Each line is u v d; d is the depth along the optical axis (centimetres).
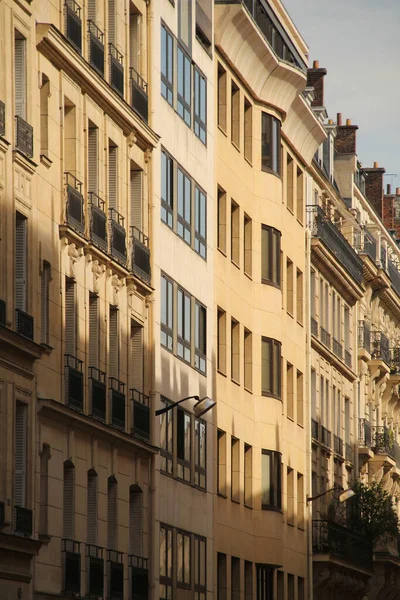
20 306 5734
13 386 5569
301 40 10375
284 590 9794
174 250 7800
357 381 13000
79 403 6228
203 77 8456
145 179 7388
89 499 6488
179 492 7781
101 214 6594
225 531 8644
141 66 7400
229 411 8806
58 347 6072
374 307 13988
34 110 5878
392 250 15562
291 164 10475
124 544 6881
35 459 5794
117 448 6781
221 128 8831
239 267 9094
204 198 8431
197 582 8081
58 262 6106
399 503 14650
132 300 7119
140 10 7388
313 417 11138
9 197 5591
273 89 9500
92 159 6662
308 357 10712
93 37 6575
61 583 6028
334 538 10925
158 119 7556
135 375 7219
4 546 5416
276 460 9412
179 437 7819
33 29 5872
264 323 9394
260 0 9138
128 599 6888
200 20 8375
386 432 13488
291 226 10419
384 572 13225
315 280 11269
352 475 12594
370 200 15562
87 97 6519
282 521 9481
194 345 8169
